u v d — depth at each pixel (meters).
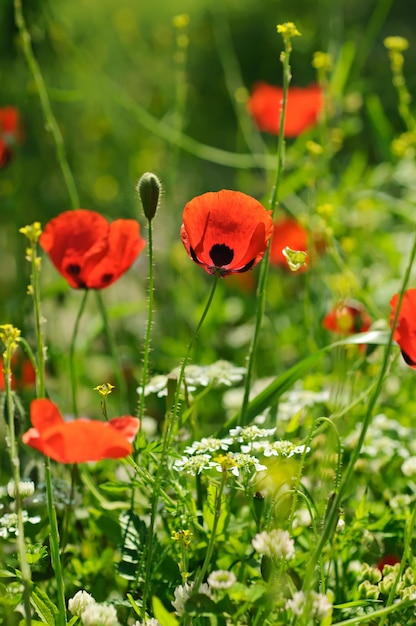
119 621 1.51
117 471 1.68
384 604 1.46
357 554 1.55
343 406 1.67
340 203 2.11
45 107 1.79
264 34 3.87
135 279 2.30
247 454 1.46
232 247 1.44
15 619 1.43
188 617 1.40
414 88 3.22
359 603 1.42
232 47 3.80
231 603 1.40
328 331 1.90
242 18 3.89
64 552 1.53
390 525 1.53
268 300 2.25
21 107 2.17
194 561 1.50
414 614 1.46
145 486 1.50
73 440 1.32
